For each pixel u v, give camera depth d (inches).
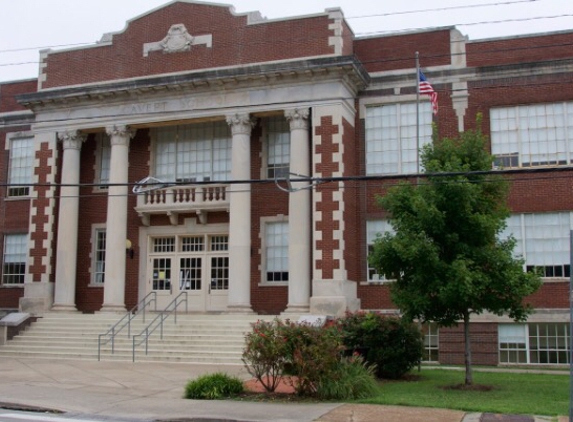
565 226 1088.8
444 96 1162.0
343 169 1107.9
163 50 1234.6
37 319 1176.2
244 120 1157.1
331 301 1061.8
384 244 772.6
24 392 696.4
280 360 683.4
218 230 1238.3
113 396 675.4
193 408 607.5
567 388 756.0
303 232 1105.4
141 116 1219.2
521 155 1120.8
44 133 1285.7
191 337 1040.2
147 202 1267.2
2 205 1407.5
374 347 834.2
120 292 1206.3
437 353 1096.8
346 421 548.4
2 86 1443.2
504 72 1140.5
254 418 557.9
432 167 762.2
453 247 757.3
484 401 649.0
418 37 1186.6
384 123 1183.6
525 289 734.5
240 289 1127.0
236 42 1194.0
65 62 1295.5
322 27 1146.0
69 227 1250.6
